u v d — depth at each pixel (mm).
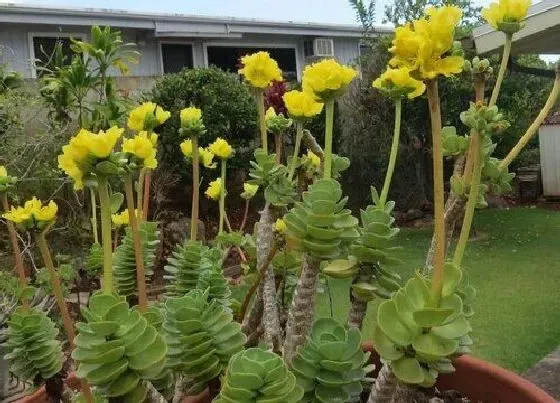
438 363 731
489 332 3273
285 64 10602
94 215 1564
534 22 3580
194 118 1372
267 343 1053
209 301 1250
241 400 717
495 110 731
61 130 4020
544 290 4109
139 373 752
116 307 742
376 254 922
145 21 8641
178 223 5477
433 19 600
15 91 4637
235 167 6160
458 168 1096
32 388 1220
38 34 7934
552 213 7418
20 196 3838
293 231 883
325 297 3129
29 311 1115
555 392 2334
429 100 639
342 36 10758
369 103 6926
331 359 860
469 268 4945
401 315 703
